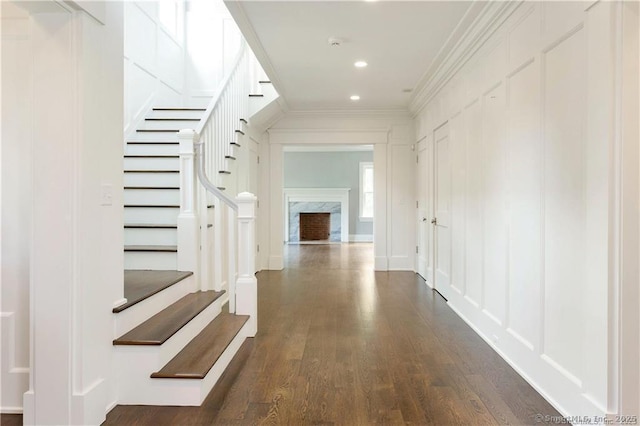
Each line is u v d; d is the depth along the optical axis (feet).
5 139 7.23
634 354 5.80
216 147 14.01
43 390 6.45
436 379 8.48
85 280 6.55
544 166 7.70
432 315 13.32
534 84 8.07
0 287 7.20
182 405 7.39
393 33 11.76
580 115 6.55
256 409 7.25
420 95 18.15
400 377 8.58
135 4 15.97
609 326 5.85
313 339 10.96
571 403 6.79
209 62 20.65
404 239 22.02
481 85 11.09
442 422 6.82
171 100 19.35
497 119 10.00
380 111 21.44
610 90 5.80
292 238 39.32
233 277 11.37
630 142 5.74
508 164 9.32
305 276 20.39
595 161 6.07
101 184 7.01
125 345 7.39
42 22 6.38
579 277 6.61
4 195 7.23
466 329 11.83
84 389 6.50
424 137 19.02
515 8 8.79
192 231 11.23
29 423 6.48
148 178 14.14
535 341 8.05
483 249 10.97
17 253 7.21
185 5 20.67
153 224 12.66
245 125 18.37
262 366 9.15
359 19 10.94
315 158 38.81
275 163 22.16
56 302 6.42
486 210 10.75
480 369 8.99
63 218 6.40
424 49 12.97
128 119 15.61
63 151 6.40
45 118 6.41
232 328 9.93
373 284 18.39
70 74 6.38
